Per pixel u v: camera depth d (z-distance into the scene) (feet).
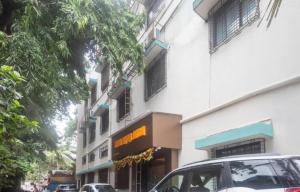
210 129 44.45
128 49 46.83
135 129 57.47
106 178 98.17
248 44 38.45
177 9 56.29
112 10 45.98
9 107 16.83
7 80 16.76
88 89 50.65
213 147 42.04
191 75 50.44
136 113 73.72
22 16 39.09
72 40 46.83
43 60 37.88
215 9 44.93
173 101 55.88
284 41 33.35
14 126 17.90
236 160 20.92
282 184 18.81
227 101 41.14
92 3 42.47
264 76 35.65
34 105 39.70
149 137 51.78
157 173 60.54
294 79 31.68
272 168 19.53
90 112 120.06
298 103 31.32
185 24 53.31
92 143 119.34
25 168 32.96
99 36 44.14
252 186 19.53
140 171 68.80
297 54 31.76
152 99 65.05
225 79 42.14
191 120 49.21
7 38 35.96
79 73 50.85
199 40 48.83
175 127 51.96
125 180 79.66
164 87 59.72
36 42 37.42
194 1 46.16
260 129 33.83
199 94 47.80
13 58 35.40
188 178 23.27
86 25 42.96
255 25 37.40
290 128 31.94
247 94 37.52
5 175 30.09
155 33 62.03
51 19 41.39
